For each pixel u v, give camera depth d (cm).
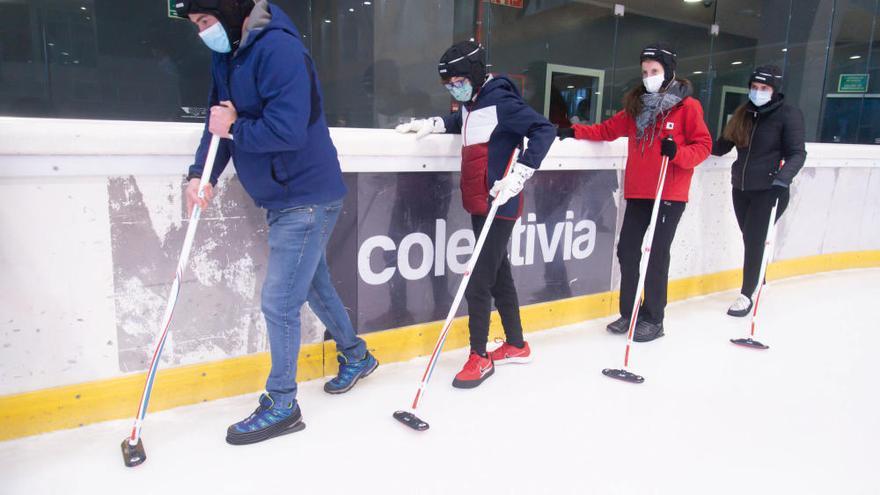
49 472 149
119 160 165
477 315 209
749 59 891
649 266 261
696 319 301
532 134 185
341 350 200
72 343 167
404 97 541
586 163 272
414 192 222
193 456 158
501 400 198
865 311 321
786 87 745
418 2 521
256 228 192
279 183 154
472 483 149
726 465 161
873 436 179
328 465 156
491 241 200
